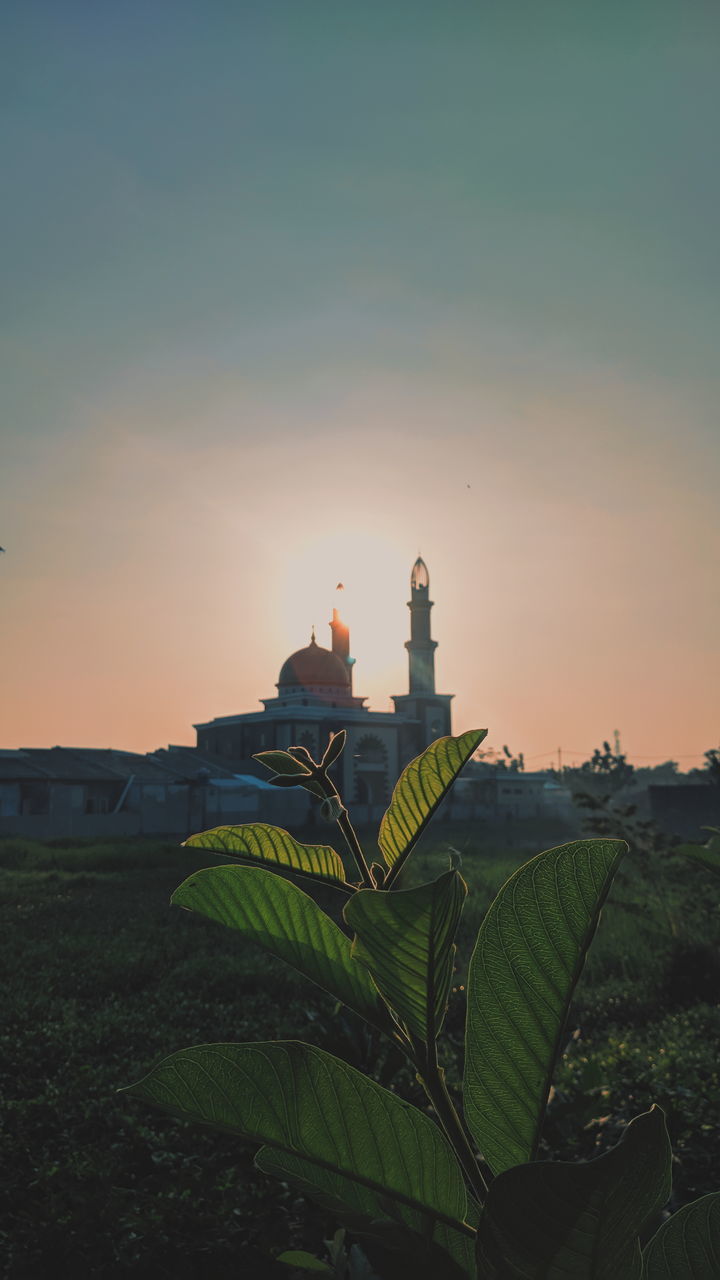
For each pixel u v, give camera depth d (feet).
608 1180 2.07
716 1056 17.48
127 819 125.49
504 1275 2.22
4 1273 10.99
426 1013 2.78
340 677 175.42
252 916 3.39
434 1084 2.85
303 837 108.37
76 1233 11.58
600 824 42.78
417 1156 2.90
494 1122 2.85
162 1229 11.71
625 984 25.90
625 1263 2.19
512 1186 2.12
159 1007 24.29
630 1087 14.58
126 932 36.42
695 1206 2.64
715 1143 11.85
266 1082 2.90
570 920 2.77
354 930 2.59
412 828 3.20
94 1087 17.17
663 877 39.19
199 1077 2.89
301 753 3.42
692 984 24.94
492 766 188.44
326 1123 2.90
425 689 177.78
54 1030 21.48
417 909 2.47
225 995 25.77
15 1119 15.38
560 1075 15.34
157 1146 14.40
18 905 46.34
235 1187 12.70
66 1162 13.93
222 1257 11.31
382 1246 2.88
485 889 40.37
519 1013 2.82
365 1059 11.07
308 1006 23.21
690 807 125.49
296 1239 11.79
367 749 164.45
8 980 27.58
